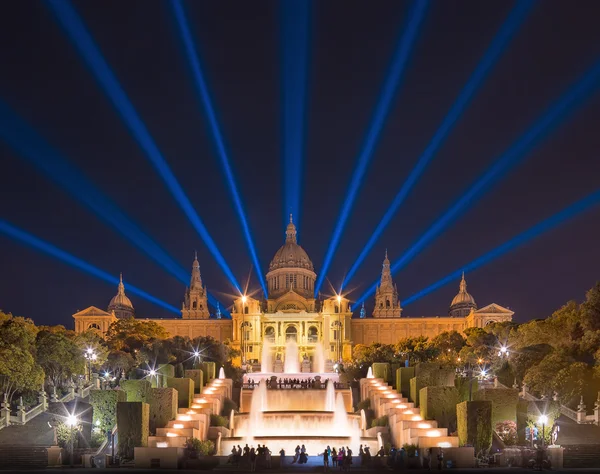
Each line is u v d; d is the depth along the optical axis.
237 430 125.25
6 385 124.56
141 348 188.25
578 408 115.69
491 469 84.44
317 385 152.38
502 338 181.25
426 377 121.38
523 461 87.31
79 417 106.25
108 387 138.00
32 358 127.50
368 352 196.38
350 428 125.69
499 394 104.69
